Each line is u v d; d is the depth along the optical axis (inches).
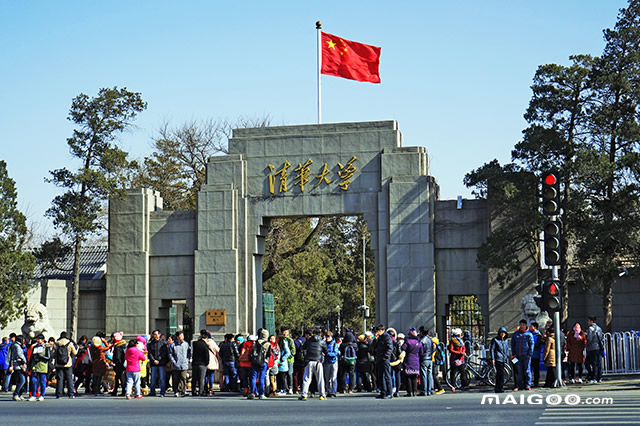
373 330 1203.9
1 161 1432.1
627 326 1406.3
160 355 1131.9
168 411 848.3
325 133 1412.4
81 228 1455.5
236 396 1113.4
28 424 721.0
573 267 1352.1
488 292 1334.9
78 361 1206.3
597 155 1222.9
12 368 1151.0
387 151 1384.1
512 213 1320.1
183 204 2122.3
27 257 1421.0
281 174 1418.6
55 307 1508.4
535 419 677.3
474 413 743.7
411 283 1349.7
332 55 1446.9
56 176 1456.7
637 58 1254.3
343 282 3213.6
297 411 822.5
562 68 1290.6
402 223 1360.7
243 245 1424.7
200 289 1419.8
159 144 2135.8
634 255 1338.6
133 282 1457.9
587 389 987.9
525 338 1023.0
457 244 1360.7
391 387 998.4
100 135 1499.8
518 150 1295.5
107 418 772.6
